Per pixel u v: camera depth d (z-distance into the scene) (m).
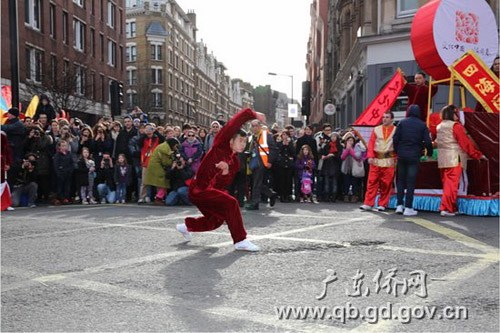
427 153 8.52
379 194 9.95
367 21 19.91
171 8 66.38
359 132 10.33
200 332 3.10
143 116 13.82
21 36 26.80
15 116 10.98
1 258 5.23
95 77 37.78
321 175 11.89
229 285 4.13
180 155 10.67
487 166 8.38
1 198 9.83
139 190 11.95
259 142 9.60
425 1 17.86
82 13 35.44
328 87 41.66
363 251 5.32
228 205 5.51
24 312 3.51
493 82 9.03
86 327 3.21
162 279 4.34
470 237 6.14
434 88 10.25
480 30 9.61
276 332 3.08
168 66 63.56
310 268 4.63
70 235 6.59
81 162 11.44
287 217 8.31
